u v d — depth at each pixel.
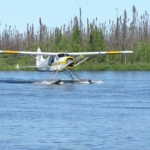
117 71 178.38
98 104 66.06
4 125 49.09
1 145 40.84
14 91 85.75
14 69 198.50
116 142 41.66
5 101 69.88
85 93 81.31
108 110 59.75
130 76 137.75
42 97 75.31
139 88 91.94
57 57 100.88
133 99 72.38
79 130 46.47
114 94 79.81
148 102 68.38
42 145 40.84
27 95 78.50
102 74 153.25
